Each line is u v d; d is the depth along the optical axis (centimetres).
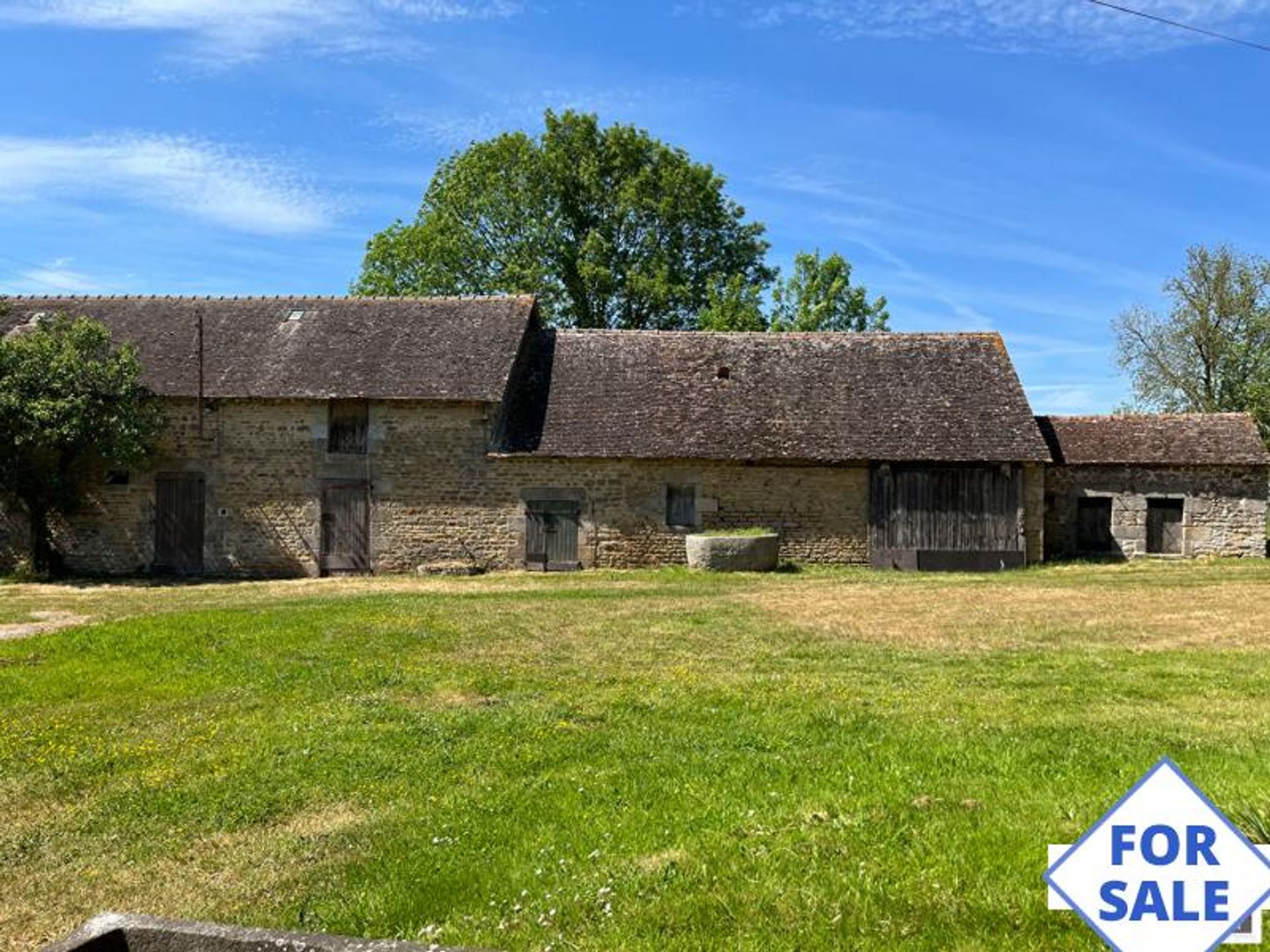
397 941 309
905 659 979
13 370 1847
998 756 604
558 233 3275
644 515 2031
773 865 446
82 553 2036
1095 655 990
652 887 433
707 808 530
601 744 670
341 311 2270
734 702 784
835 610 1366
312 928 422
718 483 2041
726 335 2347
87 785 623
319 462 2022
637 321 3353
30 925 441
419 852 494
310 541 2017
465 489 2020
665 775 593
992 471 2052
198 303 2308
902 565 2027
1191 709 738
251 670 944
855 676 890
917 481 2045
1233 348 3559
